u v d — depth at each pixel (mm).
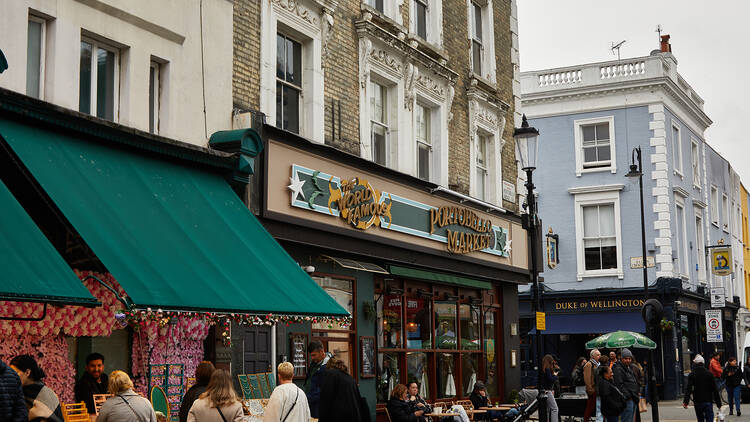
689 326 40406
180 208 11445
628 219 37812
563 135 39219
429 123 20250
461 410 17125
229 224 12141
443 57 20359
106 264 9133
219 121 13570
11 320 9938
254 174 13773
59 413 8281
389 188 17531
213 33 13578
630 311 37000
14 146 9586
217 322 12500
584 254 38469
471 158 21609
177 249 10492
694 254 40750
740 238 51625
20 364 8250
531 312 38406
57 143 10328
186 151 12305
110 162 10961
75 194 9766
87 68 11664
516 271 23453
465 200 20672
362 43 17297
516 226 23781
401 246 17672
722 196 47875
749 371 32594
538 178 39438
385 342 18109
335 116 16391
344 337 16484
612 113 38531
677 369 36688
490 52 23109
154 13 12453
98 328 11266
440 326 20359
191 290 9906
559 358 38312
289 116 15508
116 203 10289
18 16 10398
